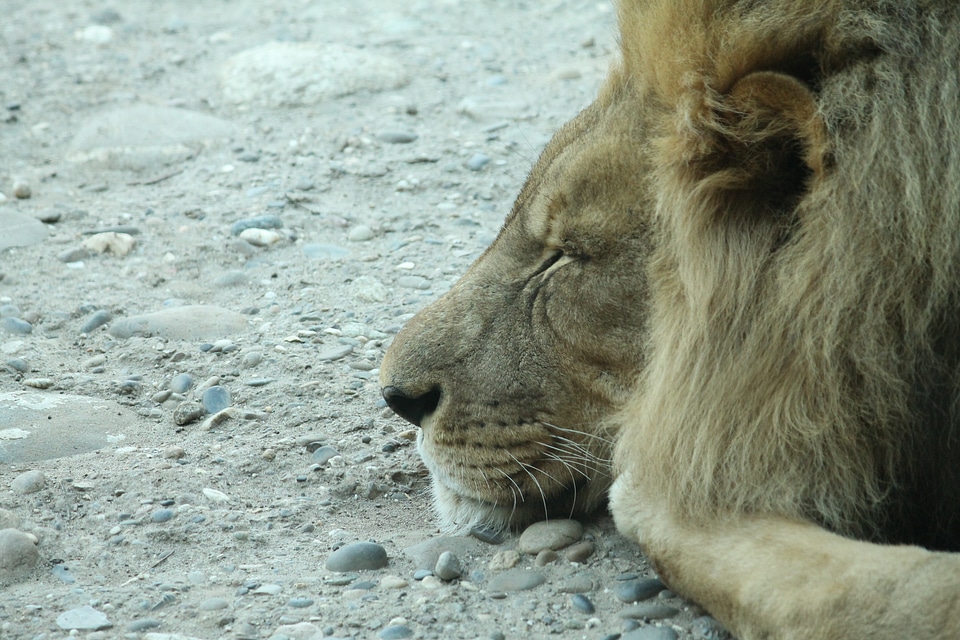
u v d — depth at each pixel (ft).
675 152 20.58
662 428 20.81
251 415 29.14
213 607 20.94
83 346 33.14
